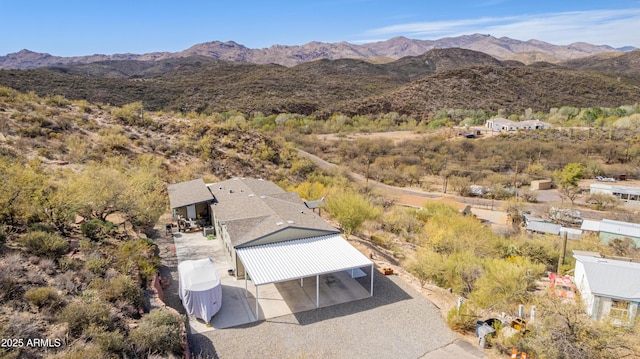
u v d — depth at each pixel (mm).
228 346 13555
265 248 17828
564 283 20141
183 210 25516
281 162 47844
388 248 26188
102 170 24328
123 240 19250
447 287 20000
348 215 25125
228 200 24547
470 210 40250
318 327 14930
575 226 37031
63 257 14727
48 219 17953
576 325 13008
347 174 52656
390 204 41969
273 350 13414
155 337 11656
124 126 44188
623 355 12695
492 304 16594
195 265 16297
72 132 38156
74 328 10945
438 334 14781
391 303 16938
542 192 50656
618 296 17250
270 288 17812
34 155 30250
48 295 11633
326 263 16734
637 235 31438
